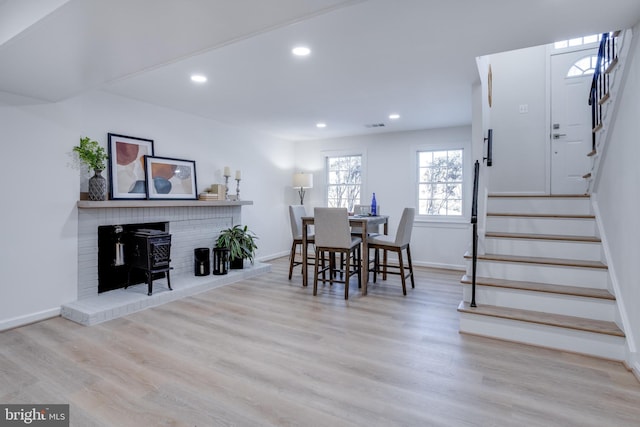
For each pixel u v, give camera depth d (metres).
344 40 2.52
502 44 2.55
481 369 2.22
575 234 3.21
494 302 2.89
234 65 3.02
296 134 6.23
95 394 1.93
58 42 2.03
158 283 4.05
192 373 2.17
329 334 2.81
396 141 5.93
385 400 1.89
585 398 1.90
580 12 2.02
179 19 1.79
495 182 4.68
